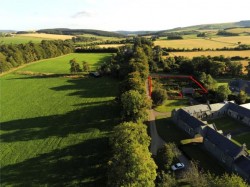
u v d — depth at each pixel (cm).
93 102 11356
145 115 8544
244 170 6134
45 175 6450
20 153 7456
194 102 11150
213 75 15012
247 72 15550
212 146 7288
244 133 8444
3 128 9062
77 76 16275
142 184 5091
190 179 5619
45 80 15562
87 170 6581
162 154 6575
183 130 8688
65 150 7525
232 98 11044
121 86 10375
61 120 9581
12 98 12312
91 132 8544
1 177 6438
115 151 5984
